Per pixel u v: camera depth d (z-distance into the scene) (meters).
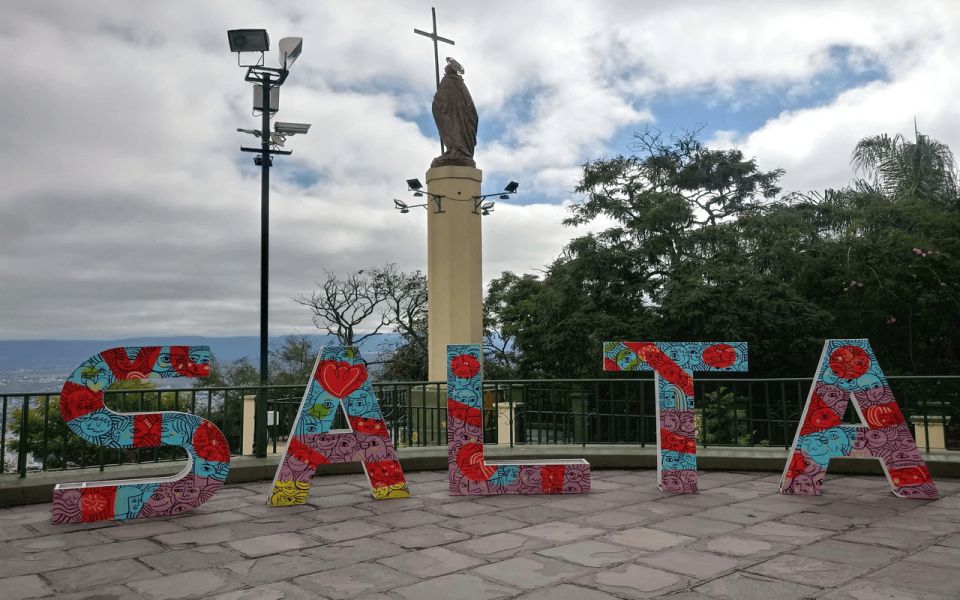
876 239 18.25
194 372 6.50
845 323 18.53
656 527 5.77
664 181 21.09
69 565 4.81
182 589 4.30
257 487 7.70
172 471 7.59
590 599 4.07
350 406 7.00
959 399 10.49
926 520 5.94
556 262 21.30
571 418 11.58
